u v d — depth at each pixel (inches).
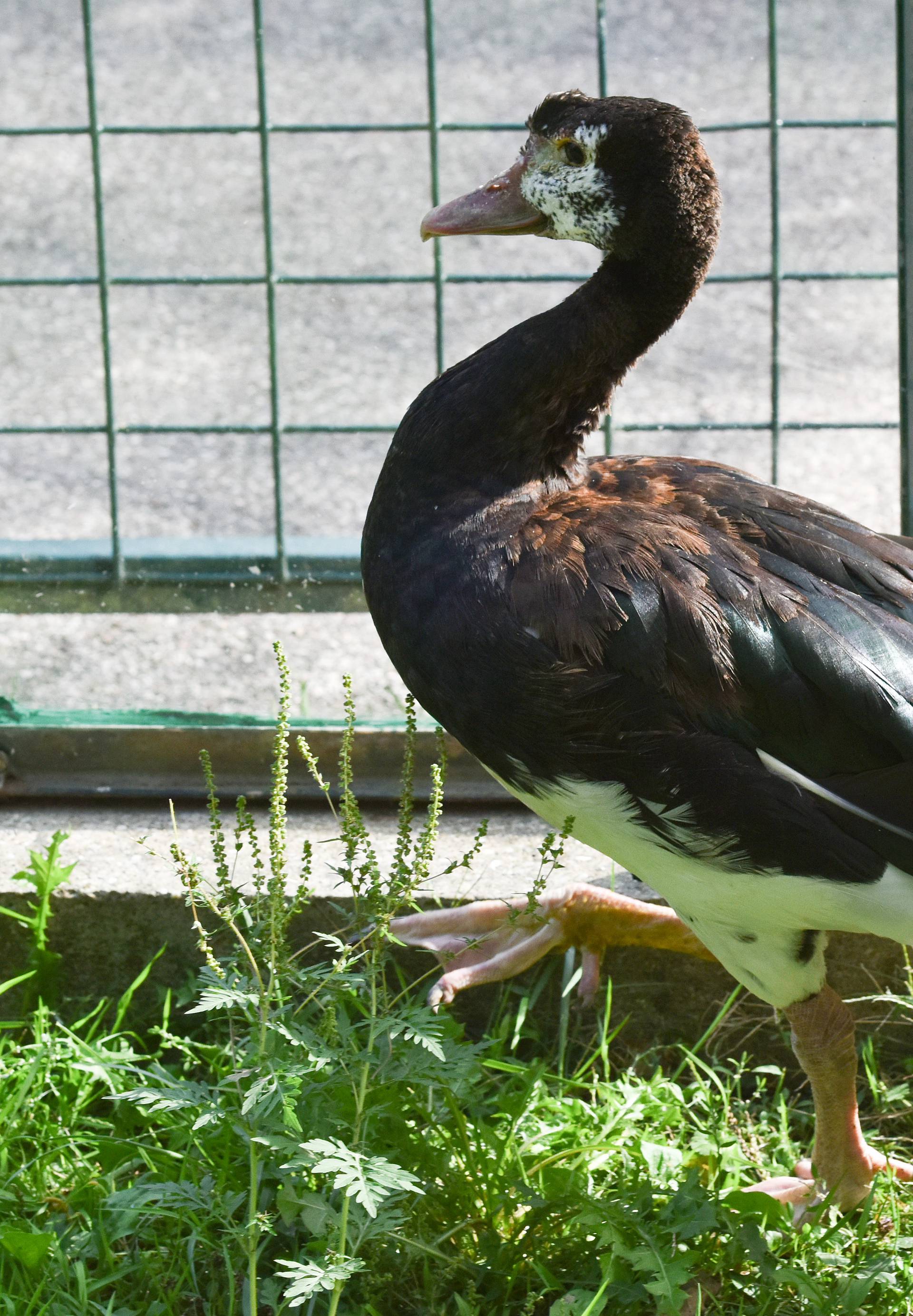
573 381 136.4
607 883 162.4
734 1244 124.0
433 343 349.4
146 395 324.2
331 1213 115.0
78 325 361.7
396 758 177.0
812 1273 128.5
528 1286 123.6
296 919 158.4
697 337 341.7
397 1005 158.9
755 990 134.2
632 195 137.4
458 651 125.1
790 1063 159.5
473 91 462.0
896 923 123.0
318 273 383.9
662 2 474.6
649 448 287.4
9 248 395.2
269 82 472.7
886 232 380.2
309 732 176.2
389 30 494.9
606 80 189.0
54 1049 145.9
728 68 452.1
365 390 326.3
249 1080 120.4
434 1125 129.8
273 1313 123.3
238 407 319.3
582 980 155.7
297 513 266.2
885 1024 157.8
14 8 518.6
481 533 128.9
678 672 120.5
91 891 159.0
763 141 417.7
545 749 124.2
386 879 157.4
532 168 143.7
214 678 211.9
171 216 412.2
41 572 191.5
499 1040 149.5
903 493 180.7
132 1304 122.6
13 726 176.7
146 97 470.6
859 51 449.1
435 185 183.3
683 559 124.2
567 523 128.6
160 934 159.9
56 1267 122.9
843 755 121.3
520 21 488.4
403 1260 122.7
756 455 284.0
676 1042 161.3
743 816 120.1
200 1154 133.4
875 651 121.3
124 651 220.5
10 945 160.6
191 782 178.5
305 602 191.2
